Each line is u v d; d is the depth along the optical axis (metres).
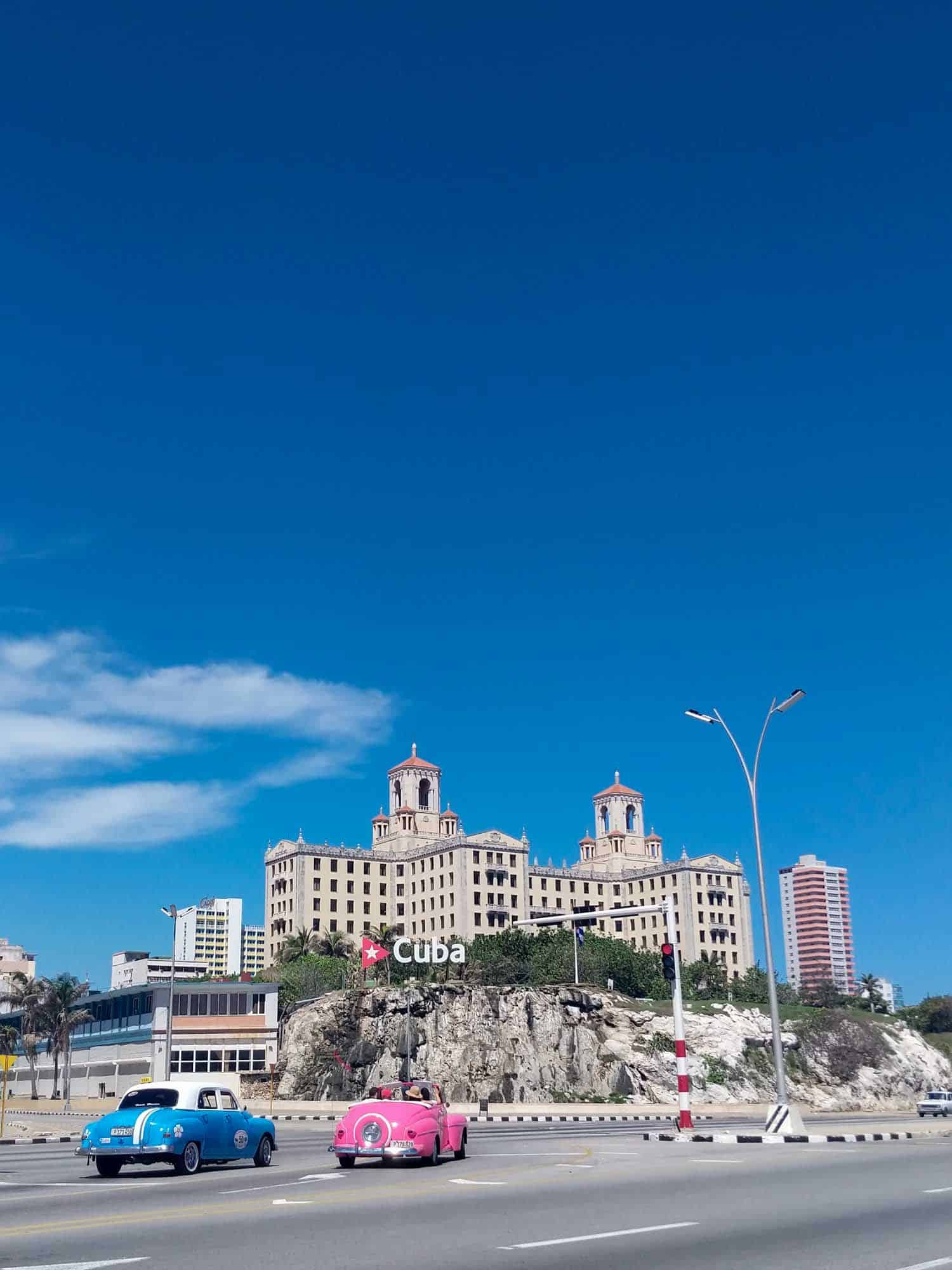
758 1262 12.70
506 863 185.00
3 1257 13.30
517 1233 15.05
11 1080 113.12
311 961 131.88
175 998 92.44
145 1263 12.61
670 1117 78.19
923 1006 182.62
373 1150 25.28
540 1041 107.81
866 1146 35.59
